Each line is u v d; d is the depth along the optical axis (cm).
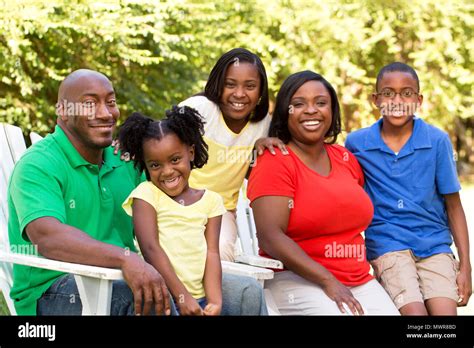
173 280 281
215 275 291
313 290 319
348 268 327
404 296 332
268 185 321
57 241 279
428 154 350
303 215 321
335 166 338
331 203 320
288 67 947
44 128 736
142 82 808
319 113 328
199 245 293
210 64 863
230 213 372
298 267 314
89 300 276
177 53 755
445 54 1032
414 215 349
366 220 330
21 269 302
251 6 902
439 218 357
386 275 342
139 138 300
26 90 679
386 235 350
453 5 1030
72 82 302
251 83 353
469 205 959
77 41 738
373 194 354
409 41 1093
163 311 270
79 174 306
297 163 327
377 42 1057
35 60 696
